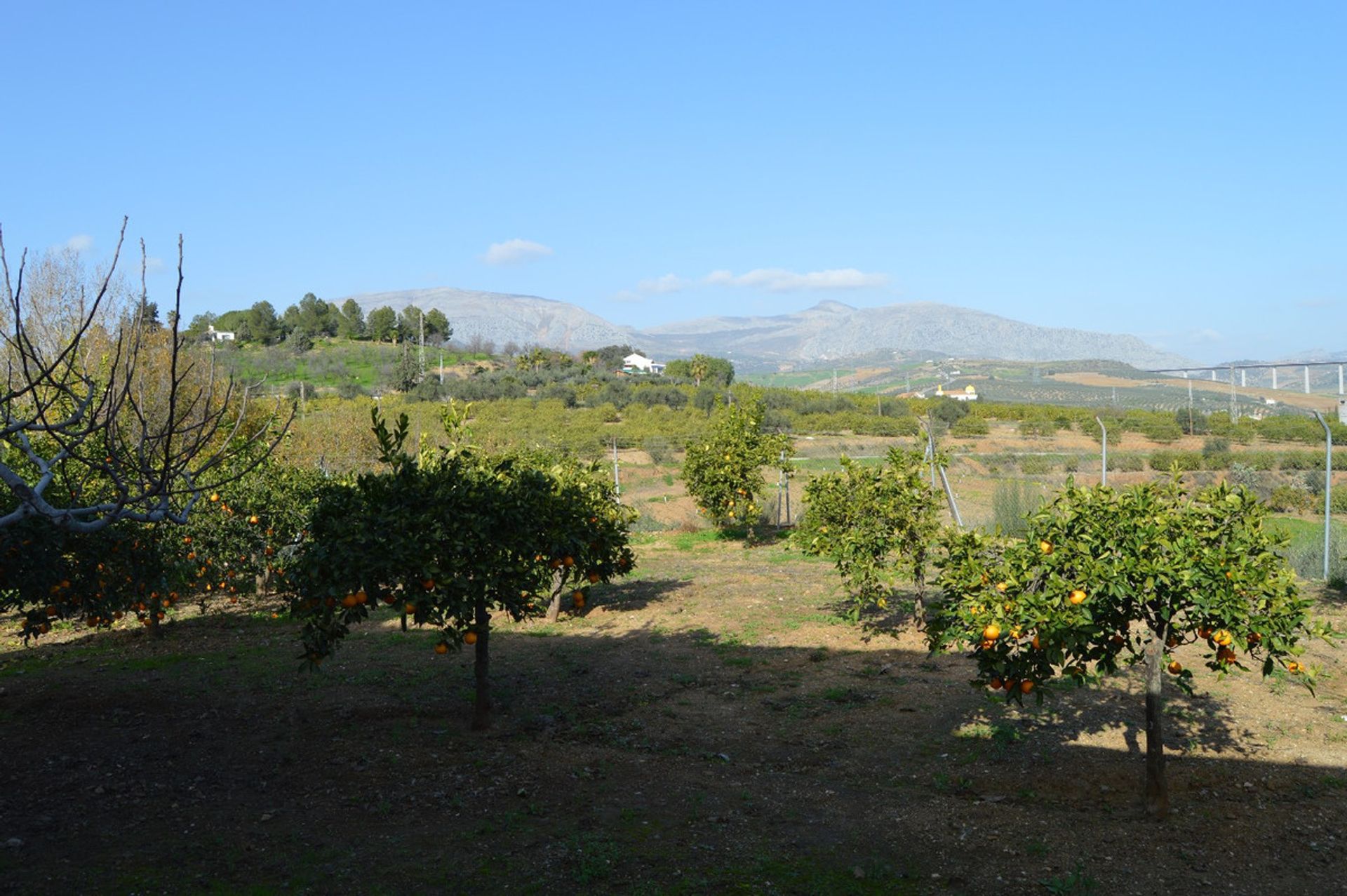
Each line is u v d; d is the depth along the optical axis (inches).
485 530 303.1
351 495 302.2
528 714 376.5
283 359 3230.8
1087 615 240.1
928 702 381.7
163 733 344.8
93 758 312.7
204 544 522.0
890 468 492.1
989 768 308.2
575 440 1653.5
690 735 350.3
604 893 217.9
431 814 268.2
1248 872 230.4
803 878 228.5
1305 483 1102.4
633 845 247.0
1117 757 313.4
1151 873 230.7
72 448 204.5
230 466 529.0
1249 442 1464.1
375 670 450.9
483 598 313.9
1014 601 249.9
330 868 229.6
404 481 302.5
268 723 361.7
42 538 332.2
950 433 1726.1
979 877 230.1
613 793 288.5
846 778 305.1
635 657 474.9
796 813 273.3
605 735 349.7
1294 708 362.9
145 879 220.5
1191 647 459.2
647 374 4025.6
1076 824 262.5
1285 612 239.3
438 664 463.5
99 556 373.7
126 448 225.5
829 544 485.7
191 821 260.1
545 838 250.5
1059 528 258.5
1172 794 283.0
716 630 530.9
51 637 548.1
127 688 413.4
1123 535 249.3
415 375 2994.6
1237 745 323.3
